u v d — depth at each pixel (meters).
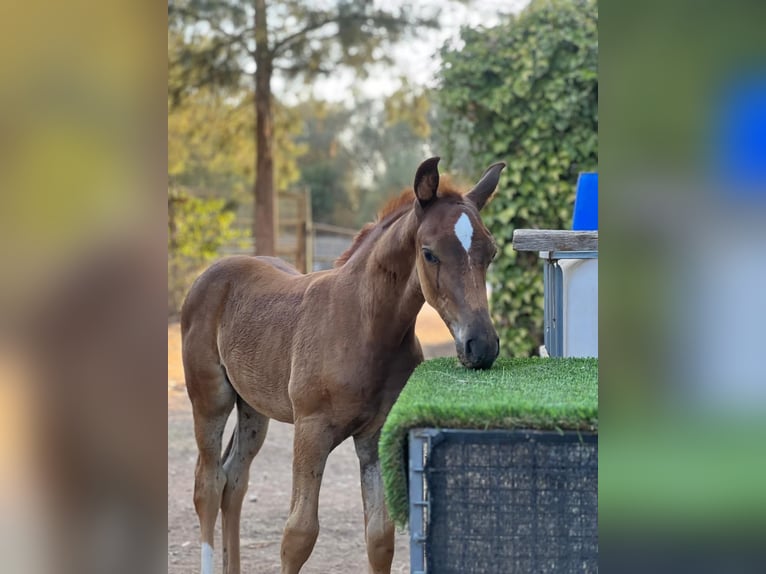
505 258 6.72
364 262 2.74
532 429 1.70
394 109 11.93
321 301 2.84
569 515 1.70
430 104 11.39
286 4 10.96
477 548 1.72
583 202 3.87
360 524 4.33
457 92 6.71
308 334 2.80
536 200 6.72
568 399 1.82
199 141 12.12
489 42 6.64
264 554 3.90
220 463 3.48
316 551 3.94
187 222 10.67
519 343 6.73
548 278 3.92
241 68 11.16
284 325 2.97
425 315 11.62
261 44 10.92
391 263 2.59
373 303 2.64
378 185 18.77
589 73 6.54
